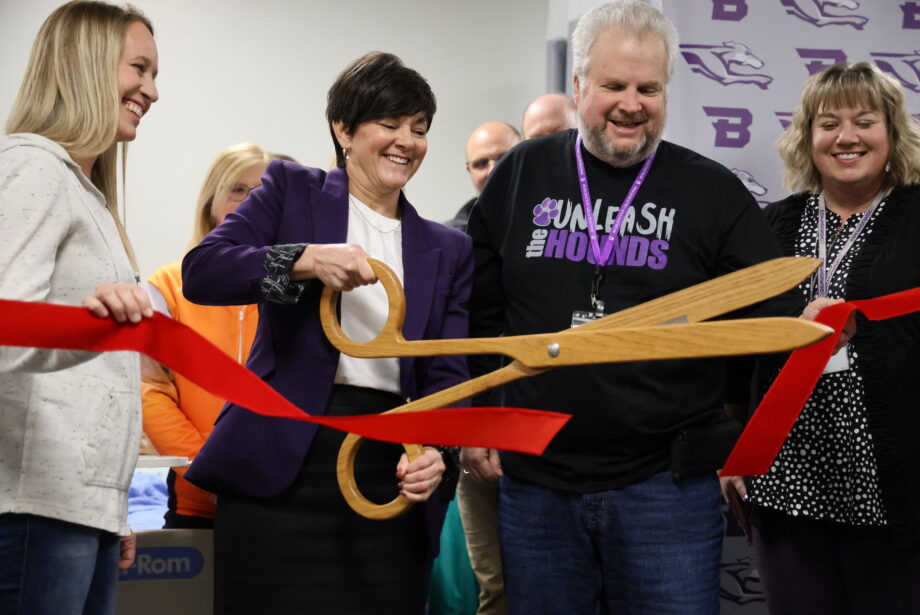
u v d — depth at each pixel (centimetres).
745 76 298
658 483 188
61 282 147
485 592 292
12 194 139
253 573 174
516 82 469
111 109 157
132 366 158
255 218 180
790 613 221
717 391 196
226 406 180
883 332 213
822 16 299
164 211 453
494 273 208
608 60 191
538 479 193
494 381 145
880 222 222
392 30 466
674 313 135
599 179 200
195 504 244
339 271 156
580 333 134
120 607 220
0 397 141
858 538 214
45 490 141
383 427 132
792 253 232
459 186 468
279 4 461
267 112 459
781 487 218
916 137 223
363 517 175
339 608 173
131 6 167
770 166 298
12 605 140
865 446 211
